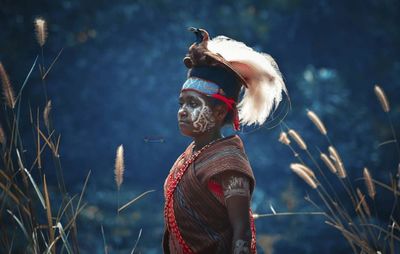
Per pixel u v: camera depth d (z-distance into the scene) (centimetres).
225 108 561
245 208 529
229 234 544
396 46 4212
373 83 4197
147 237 2745
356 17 4169
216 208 541
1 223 621
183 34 3681
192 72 565
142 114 3653
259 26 3881
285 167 3659
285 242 2780
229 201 530
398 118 3916
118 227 2683
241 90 584
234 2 3950
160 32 3666
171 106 3656
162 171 3662
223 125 570
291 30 4128
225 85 559
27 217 612
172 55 3666
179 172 559
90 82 3594
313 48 4212
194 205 545
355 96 4191
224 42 572
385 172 3691
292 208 2852
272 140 3700
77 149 3528
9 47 3388
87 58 3591
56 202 2458
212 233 543
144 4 3634
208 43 568
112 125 3625
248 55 570
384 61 4200
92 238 2594
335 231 2912
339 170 735
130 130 3647
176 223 553
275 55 4166
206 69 561
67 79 3553
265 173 3678
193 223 546
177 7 3716
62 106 3528
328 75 4053
